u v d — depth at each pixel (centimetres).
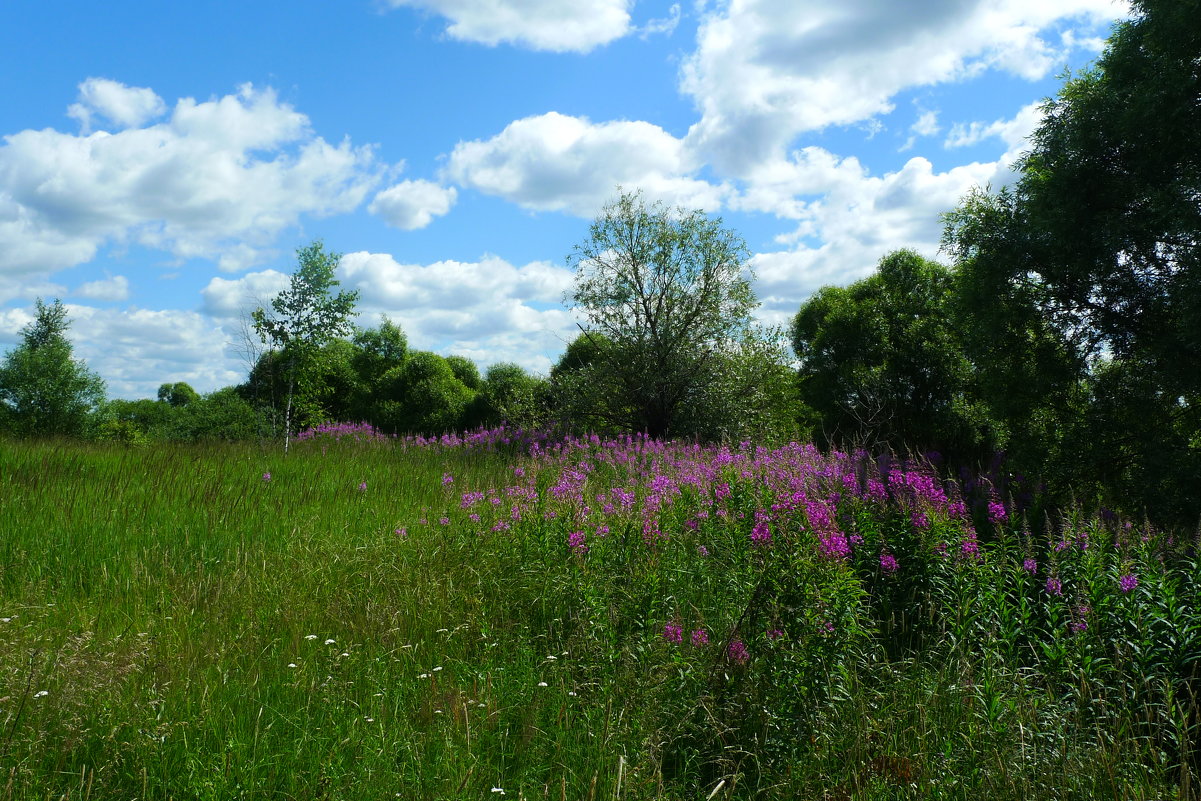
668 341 1894
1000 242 1177
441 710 399
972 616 520
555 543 634
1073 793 360
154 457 1155
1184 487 951
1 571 589
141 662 412
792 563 466
